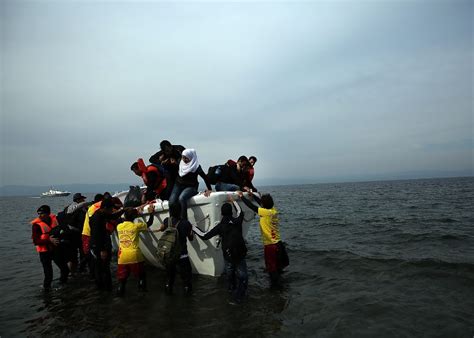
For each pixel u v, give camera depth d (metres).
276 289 5.20
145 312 4.42
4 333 4.08
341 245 8.83
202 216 5.41
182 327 3.89
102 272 5.58
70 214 6.95
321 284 5.41
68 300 5.22
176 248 4.75
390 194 40.28
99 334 3.86
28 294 5.71
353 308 4.29
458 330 3.57
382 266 6.21
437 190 47.03
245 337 3.58
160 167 6.09
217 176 6.47
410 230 10.86
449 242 8.66
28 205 61.66
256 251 8.58
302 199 39.25
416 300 4.49
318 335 3.58
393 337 3.49
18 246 11.70
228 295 4.89
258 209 5.44
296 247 8.67
